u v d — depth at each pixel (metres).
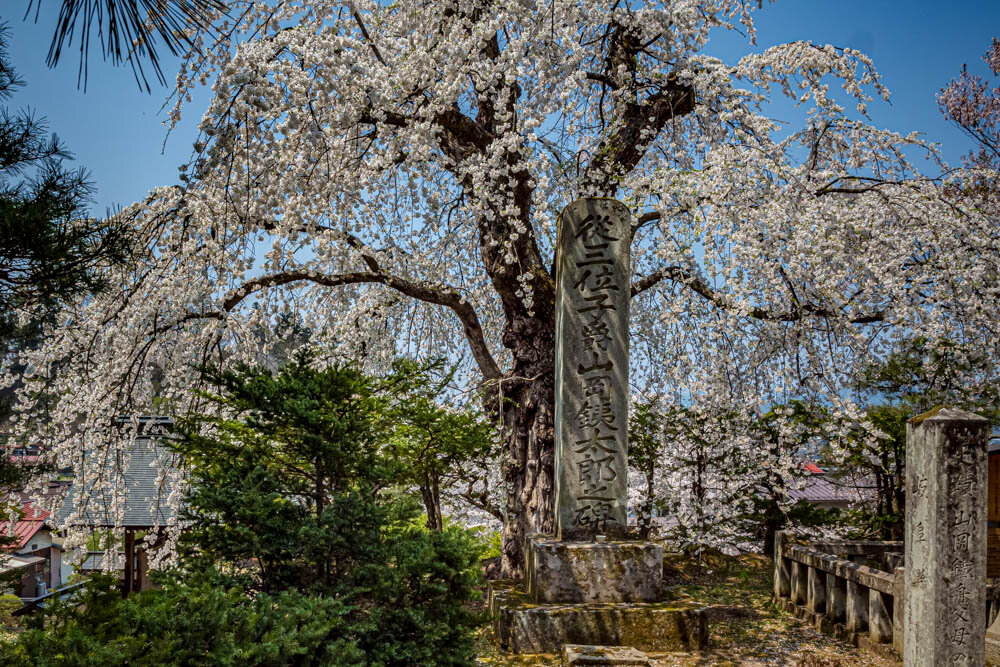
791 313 6.91
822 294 6.56
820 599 6.77
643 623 5.76
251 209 5.73
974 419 4.59
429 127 6.34
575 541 6.23
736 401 6.92
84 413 7.23
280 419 4.41
